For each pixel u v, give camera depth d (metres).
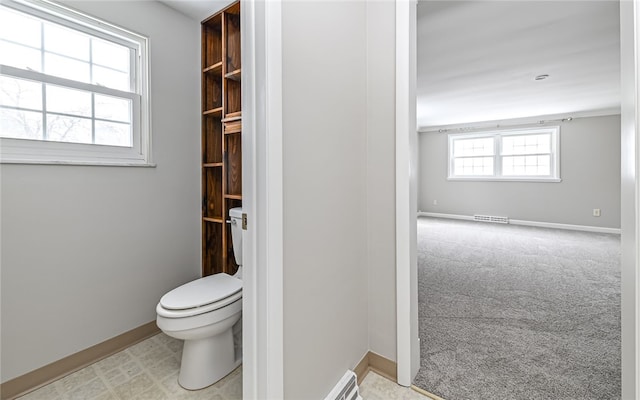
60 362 1.50
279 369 0.95
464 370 1.48
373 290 1.50
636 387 0.82
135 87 1.84
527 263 3.31
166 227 1.97
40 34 1.47
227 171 2.03
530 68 3.29
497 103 4.74
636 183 0.80
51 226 1.47
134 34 1.79
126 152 1.79
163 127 1.95
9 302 1.35
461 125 6.62
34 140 1.44
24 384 1.39
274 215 0.93
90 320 1.61
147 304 1.87
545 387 1.36
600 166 5.23
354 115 1.37
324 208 1.18
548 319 1.99
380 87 1.43
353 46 1.35
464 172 6.76
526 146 6.01
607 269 3.08
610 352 1.61
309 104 1.09
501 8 2.17
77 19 1.56
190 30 2.09
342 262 1.30
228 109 1.97
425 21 2.35
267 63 0.90
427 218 6.88
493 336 1.79
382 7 1.41
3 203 1.33
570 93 4.18
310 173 1.10
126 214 1.77
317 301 1.14
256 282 0.93
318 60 1.13
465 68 3.29
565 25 2.41
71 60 1.58
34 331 1.42
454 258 3.52
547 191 5.73
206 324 1.37
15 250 1.37
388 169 1.42
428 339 1.76
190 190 2.12
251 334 0.95
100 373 1.52
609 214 5.17
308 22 1.08
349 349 1.36
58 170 1.50
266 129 0.90
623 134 0.86
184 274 2.08
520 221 6.02
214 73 2.20
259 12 0.90
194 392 1.39
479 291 2.49
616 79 3.63
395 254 1.41
